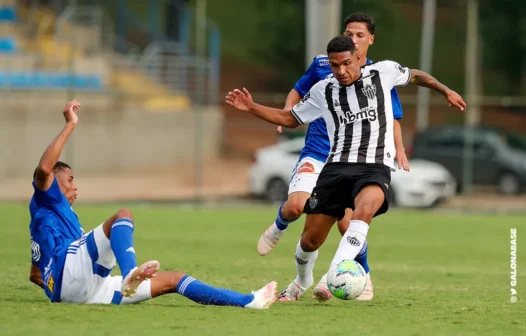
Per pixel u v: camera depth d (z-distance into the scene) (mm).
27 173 99312
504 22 157000
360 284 24500
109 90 105562
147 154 108250
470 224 67938
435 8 190625
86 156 102688
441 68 170250
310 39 88375
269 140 129125
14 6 120500
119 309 23812
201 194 93125
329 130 27578
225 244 50125
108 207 76375
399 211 81438
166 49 132500
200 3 152750
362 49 30141
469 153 91000
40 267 24656
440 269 41875
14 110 98750
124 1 160250
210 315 23438
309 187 30359
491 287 34812
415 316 25031
